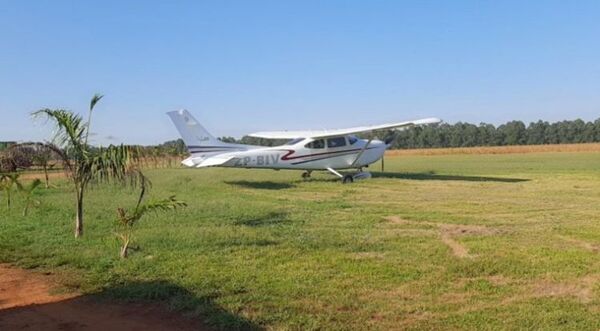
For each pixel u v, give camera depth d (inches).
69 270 266.4
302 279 239.0
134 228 366.9
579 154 1984.5
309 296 216.8
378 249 299.4
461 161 1546.5
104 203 516.1
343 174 840.3
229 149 826.2
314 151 810.2
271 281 236.2
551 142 3531.0
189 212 446.3
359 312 199.9
